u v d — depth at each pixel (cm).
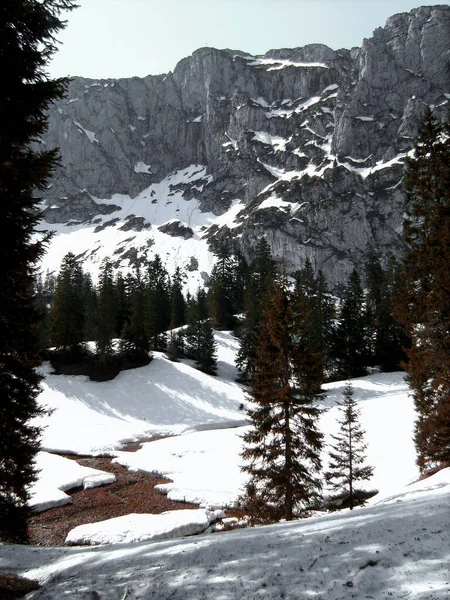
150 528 2116
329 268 14812
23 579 753
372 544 616
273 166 19938
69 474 3138
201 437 4141
